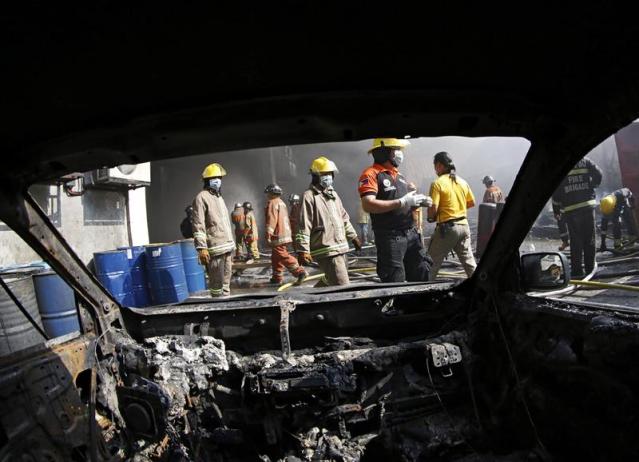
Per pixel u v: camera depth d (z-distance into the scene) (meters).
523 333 1.82
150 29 0.82
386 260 4.13
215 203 5.48
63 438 1.61
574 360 1.51
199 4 0.77
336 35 0.88
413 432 1.94
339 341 2.25
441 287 2.36
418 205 4.08
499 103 1.16
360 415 2.03
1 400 1.44
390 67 1.00
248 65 0.95
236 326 2.31
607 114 1.18
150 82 0.99
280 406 1.99
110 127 1.15
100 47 0.86
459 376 2.07
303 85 1.04
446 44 0.93
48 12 0.76
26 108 1.05
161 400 1.95
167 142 1.21
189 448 2.01
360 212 13.19
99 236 6.87
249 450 2.06
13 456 1.38
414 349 2.06
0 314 3.22
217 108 1.09
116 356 2.13
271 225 7.59
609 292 4.78
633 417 1.26
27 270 4.24
